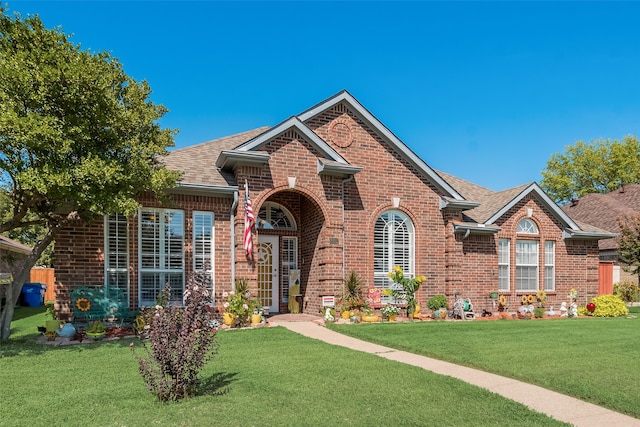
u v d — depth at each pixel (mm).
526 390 7625
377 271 16828
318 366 8711
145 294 13578
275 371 8305
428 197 17641
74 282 12773
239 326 13406
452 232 17719
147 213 13773
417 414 6211
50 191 9805
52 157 9766
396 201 17047
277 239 17016
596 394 7246
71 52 10008
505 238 19531
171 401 6539
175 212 14117
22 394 6879
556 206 20234
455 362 9664
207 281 8180
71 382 7539
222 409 6230
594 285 21203
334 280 15414
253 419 5895
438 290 17547
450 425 5871
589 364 9266
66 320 12617
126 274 13391
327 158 15727
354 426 5750
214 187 14031
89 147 10367
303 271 16984
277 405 6430
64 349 10391
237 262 14297
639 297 25859
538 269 20062
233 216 14602
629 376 8344
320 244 15742
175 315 6938
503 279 19391
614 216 30188
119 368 8531
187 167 15023
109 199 9992
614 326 15180
